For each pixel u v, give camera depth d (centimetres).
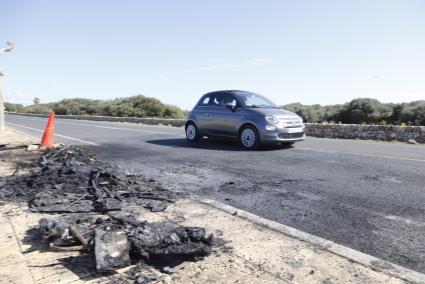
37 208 367
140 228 283
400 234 320
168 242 258
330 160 718
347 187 491
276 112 889
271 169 628
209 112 1004
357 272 240
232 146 966
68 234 281
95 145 1008
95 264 234
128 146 984
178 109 4541
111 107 4394
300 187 495
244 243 288
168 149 915
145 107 4325
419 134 1048
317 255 266
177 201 411
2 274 236
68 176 475
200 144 1023
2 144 889
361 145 984
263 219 345
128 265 243
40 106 6706
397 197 438
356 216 368
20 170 556
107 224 305
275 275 235
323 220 357
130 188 452
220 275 236
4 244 284
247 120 891
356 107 2986
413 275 235
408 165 653
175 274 237
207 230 316
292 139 883
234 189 486
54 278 231
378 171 600
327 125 1313
